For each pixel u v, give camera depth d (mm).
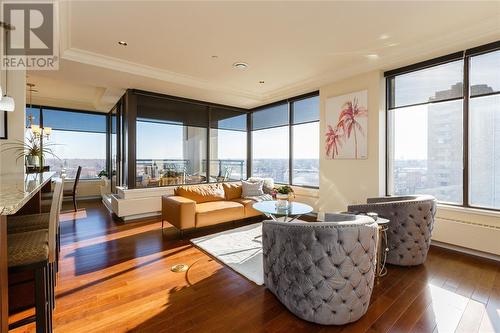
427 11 2588
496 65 3047
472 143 3234
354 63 3932
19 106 2955
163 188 5258
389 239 2818
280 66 4043
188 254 3188
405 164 3895
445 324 1851
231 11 2568
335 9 2543
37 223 1953
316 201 4996
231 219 4434
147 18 2691
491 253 2949
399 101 3943
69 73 4055
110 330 1772
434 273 2662
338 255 1753
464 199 3271
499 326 1833
